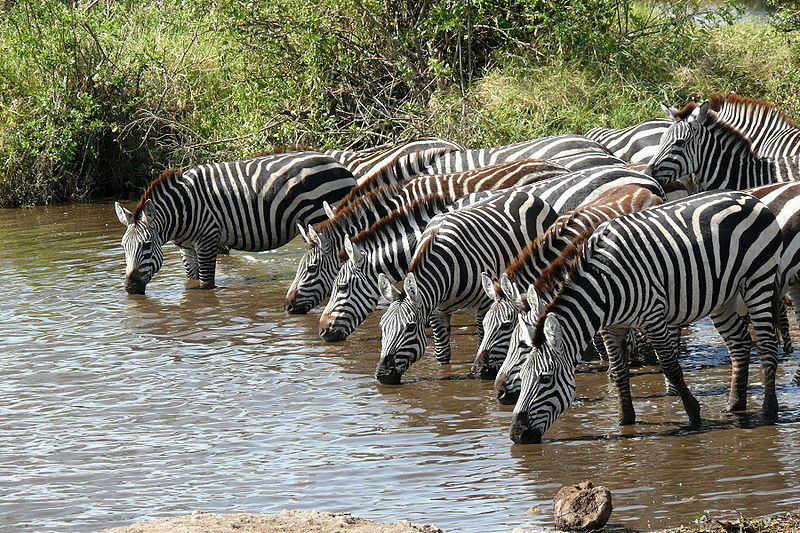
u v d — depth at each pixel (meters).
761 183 14.02
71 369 12.21
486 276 10.91
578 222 10.67
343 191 16.59
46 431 10.16
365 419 10.28
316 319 14.26
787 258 10.79
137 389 11.43
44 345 13.23
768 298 10.03
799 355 12.12
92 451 9.58
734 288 9.94
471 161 15.29
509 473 8.70
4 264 18.34
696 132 14.14
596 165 14.03
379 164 17.00
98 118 26.72
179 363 12.38
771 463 8.63
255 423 10.26
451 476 8.68
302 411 10.59
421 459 9.12
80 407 10.88
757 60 25.02
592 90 23.69
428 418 10.24
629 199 11.23
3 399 11.18
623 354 9.88
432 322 12.18
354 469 8.93
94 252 19.19
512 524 7.61
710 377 11.35
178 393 11.26
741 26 27.84
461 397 10.88
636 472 8.59
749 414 10.06
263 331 13.70
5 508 8.27
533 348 9.20
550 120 22.81
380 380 11.28
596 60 24.47
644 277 9.46
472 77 25.92
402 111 23.81
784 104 22.77
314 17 24.34
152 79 27.41
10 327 14.13
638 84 23.84
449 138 22.75
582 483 7.71
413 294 11.19
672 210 9.90
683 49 25.39
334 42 25.09
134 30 29.62
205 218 16.27
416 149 16.88
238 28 25.08
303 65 25.44
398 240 12.43
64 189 26.27
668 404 10.52
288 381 11.58
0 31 28.53
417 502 8.12
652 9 27.06
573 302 9.27
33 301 15.59
